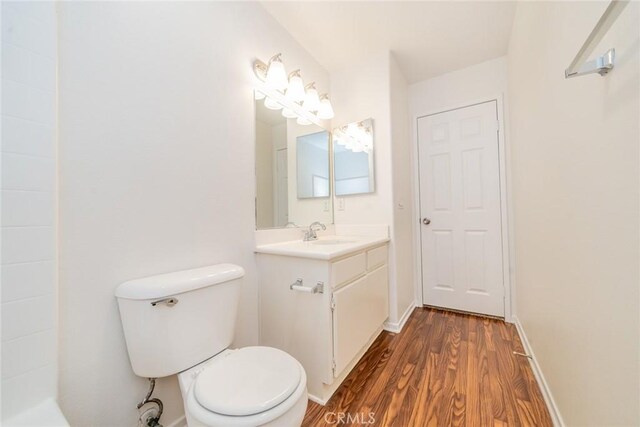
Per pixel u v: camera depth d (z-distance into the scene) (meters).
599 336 0.76
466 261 2.38
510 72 2.03
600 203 0.74
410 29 1.88
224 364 0.91
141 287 0.88
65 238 0.80
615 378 0.68
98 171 0.88
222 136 1.33
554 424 1.09
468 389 1.32
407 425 1.11
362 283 1.59
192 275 1.03
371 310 1.71
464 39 2.00
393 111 2.18
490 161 2.28
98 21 0.89
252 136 1.52
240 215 1.43
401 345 1.80
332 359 1.28
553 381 1.15
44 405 0.71
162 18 1.09
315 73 2.17
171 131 1.11
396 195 2.19
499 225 2.23
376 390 1.34
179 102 1.14
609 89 0.68
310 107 1.93
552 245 1.16
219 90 1.33
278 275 1.43
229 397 0.75
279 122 1.75
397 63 2.30
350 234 2.26
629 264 0.62
